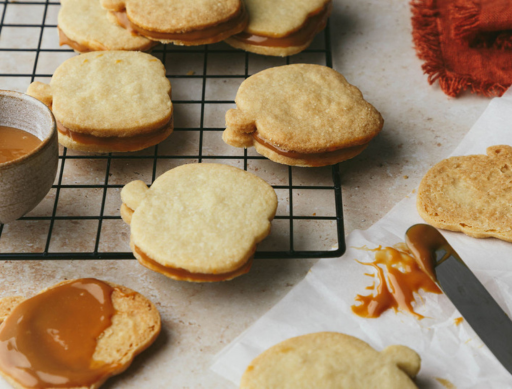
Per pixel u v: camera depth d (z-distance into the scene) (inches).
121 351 13.8
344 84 17.2
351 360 13.5
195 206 14.9
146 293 15.1
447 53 19.1
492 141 17.2
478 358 14.0
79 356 13.7
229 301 15.0
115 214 16.2
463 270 14.6
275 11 18.4
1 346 13.7
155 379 13.9
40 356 13.6
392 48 19.8
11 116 15.5
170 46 19.5
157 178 15.6
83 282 14.6
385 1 21.1
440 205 15.9
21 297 14.7
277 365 13.4
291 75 17.2
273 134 15.9
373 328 14.4
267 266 15.5
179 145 17.4
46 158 14.7
